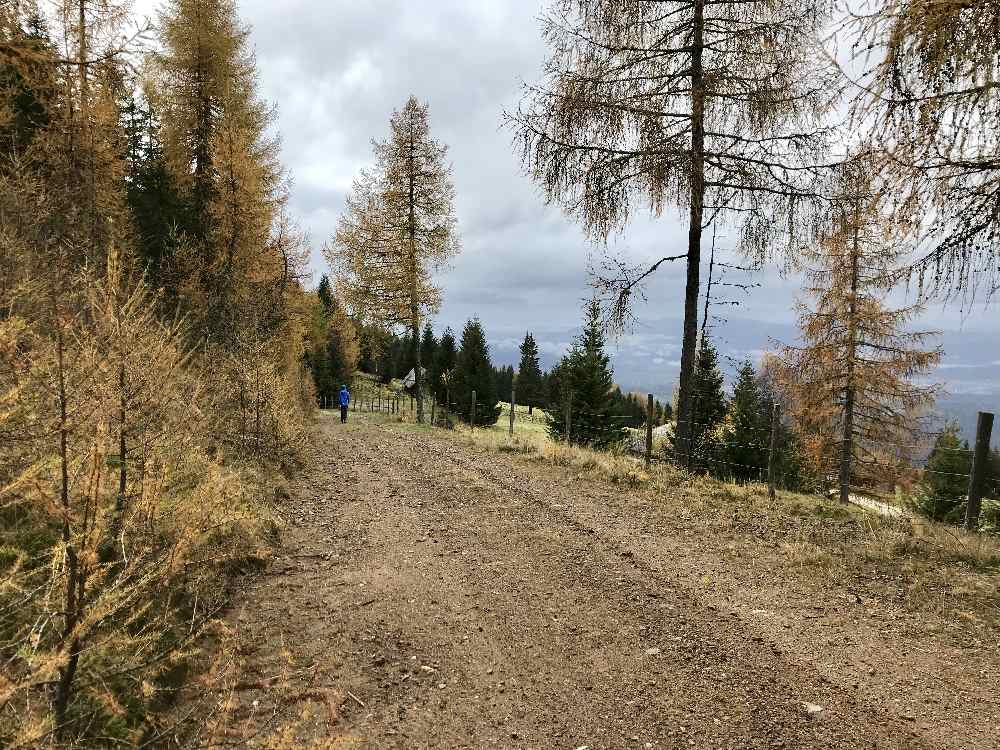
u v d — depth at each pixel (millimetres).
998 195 3869
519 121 9867
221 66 19656
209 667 3766
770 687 3594
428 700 3572
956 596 4836
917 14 3221
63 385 2330
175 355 3547
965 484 11008
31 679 2078
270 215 18906
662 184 9406
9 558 3107
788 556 5891
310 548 6391
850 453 15555
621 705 3479
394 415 28422
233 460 8289
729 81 9109
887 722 3221
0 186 8016
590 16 9430
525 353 64375
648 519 7348
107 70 9109
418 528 7141
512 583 5348
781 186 9188
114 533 2900
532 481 9781
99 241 10039
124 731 2809
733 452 18984
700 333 10961
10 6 6711
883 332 14797
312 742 2973
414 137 24375
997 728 3143
